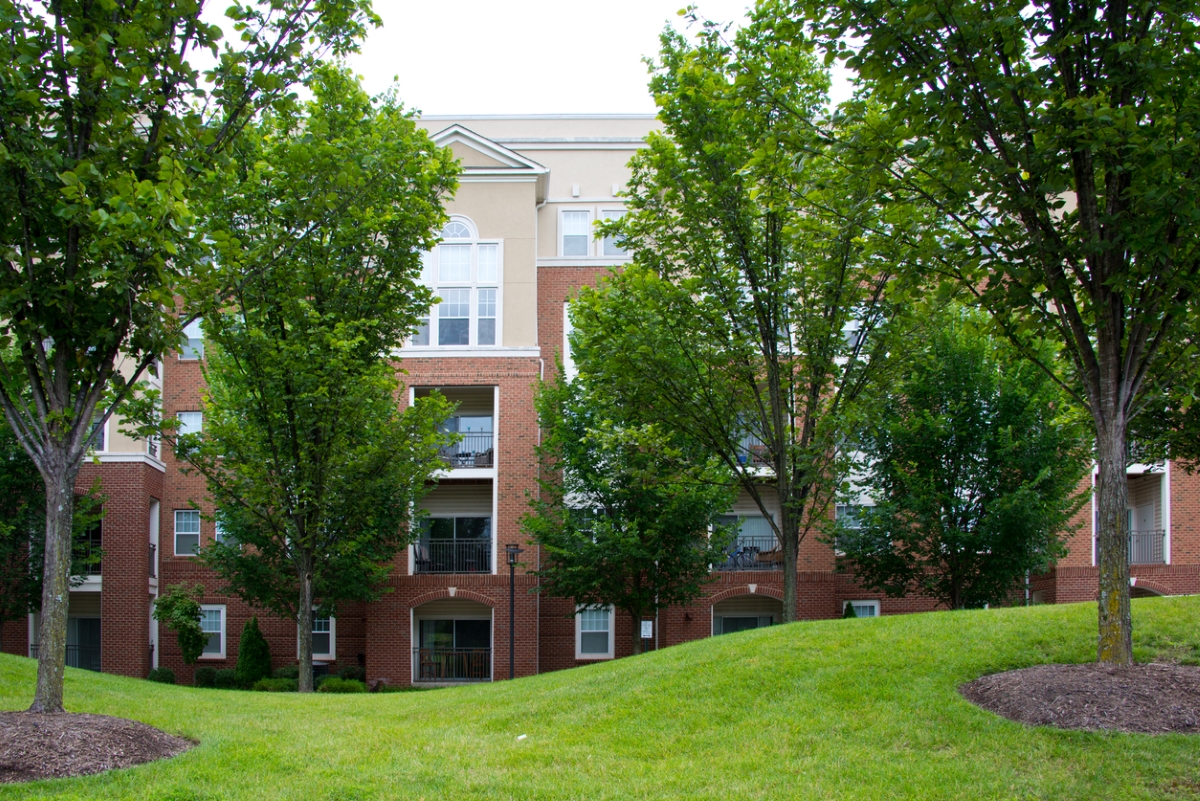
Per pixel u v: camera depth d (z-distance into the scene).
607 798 7.85
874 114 11.35
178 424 15.90
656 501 22.94
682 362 15.75
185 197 9.52
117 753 8.45
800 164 10.02
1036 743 8.29
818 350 15.84
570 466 23.73
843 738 9.03
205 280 9.64
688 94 14.77
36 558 24.06
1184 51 9.21
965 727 8.84
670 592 23.73
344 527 18.97
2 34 8.68
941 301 11.38
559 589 24.33
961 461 21.23
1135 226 8.70
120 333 9.23
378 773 8.55
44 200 8.86
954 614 13.08
